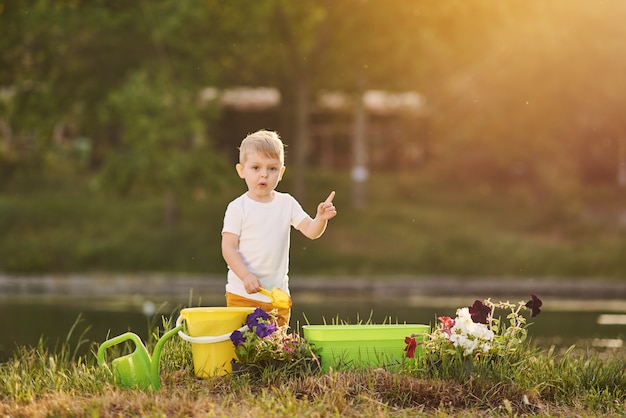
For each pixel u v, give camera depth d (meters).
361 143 24.30
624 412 4.61
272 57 21.69
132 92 18.64
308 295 15.62
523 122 21.50
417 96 26.94
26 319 10.86
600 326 10.45
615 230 22.72
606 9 20.16
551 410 4.65
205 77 20.36
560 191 23.28
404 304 13.30
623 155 26.58
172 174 18.81
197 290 16.47
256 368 4.89
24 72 20.95
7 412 4.41
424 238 21.11
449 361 4.90
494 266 19.42
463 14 20.52
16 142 26.12
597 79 20.39
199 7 19.17
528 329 10.08
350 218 22.92
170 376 5.05
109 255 19.58
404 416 4.23
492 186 27.27
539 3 20.36
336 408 4.22
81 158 28.59
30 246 19.89
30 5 20.05
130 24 20.00
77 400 4.51
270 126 29.69
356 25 21.17
